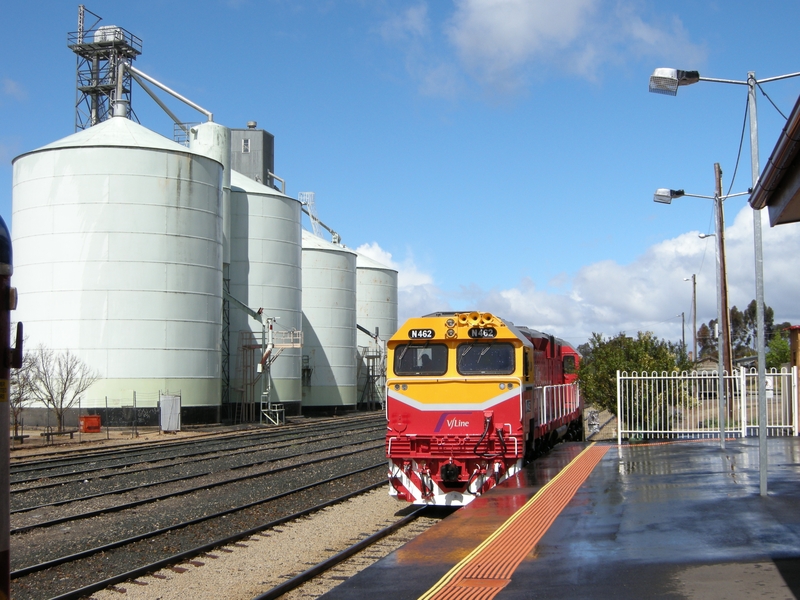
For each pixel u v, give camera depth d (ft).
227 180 176.86
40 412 139.03
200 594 34.58
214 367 151.23
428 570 28.86
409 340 55.72
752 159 46.62
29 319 141.38
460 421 54.13
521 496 43.86
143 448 106.01
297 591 33.65
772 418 85.15
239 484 69.41
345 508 56.59
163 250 142.72
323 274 226.38
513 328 58.08
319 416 219.82
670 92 51.16
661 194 79.97
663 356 102.99
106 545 42.98
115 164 140.36
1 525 21.52
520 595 25.21
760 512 36.96
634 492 44.24
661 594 24.53
